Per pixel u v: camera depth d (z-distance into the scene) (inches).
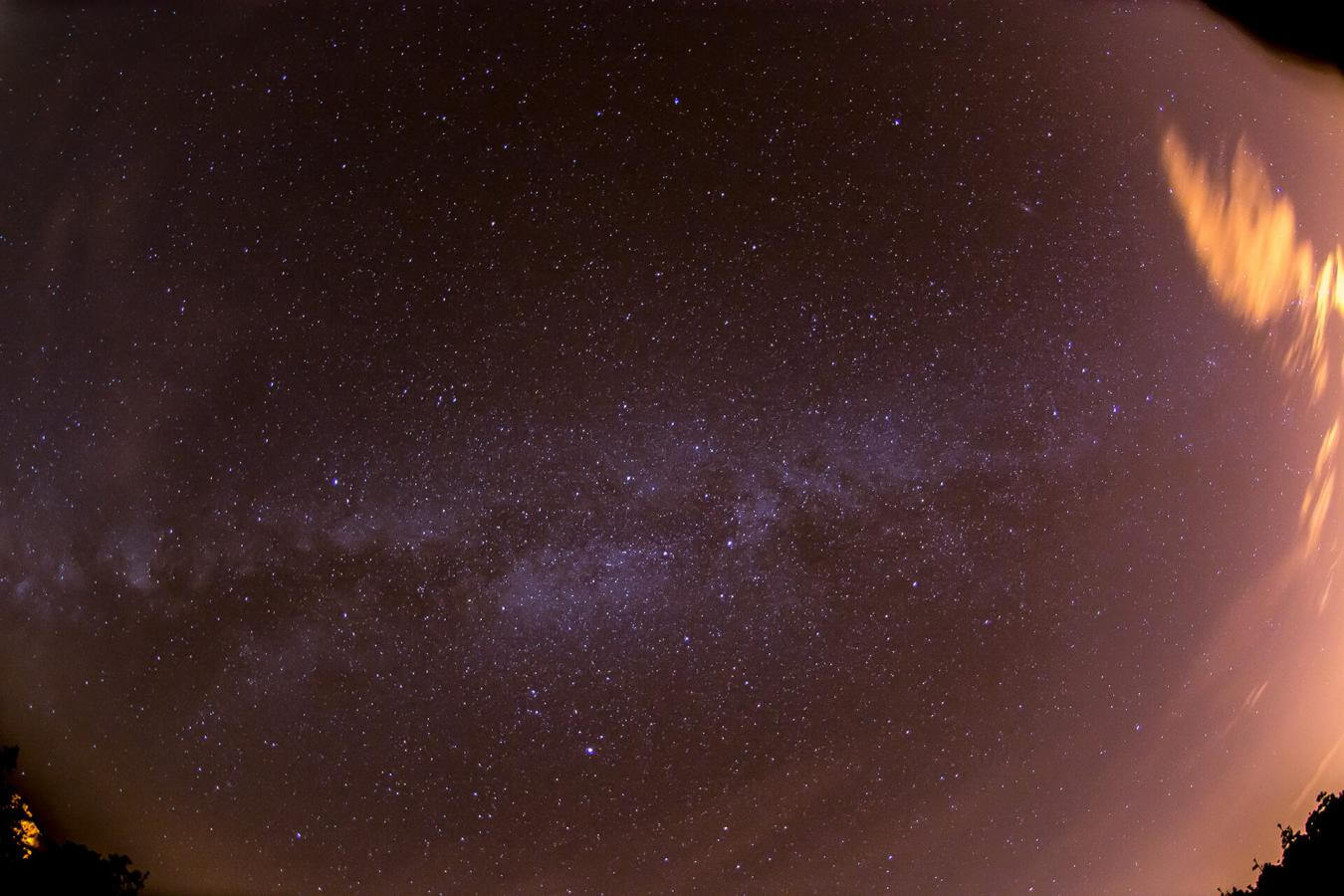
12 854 85.4
